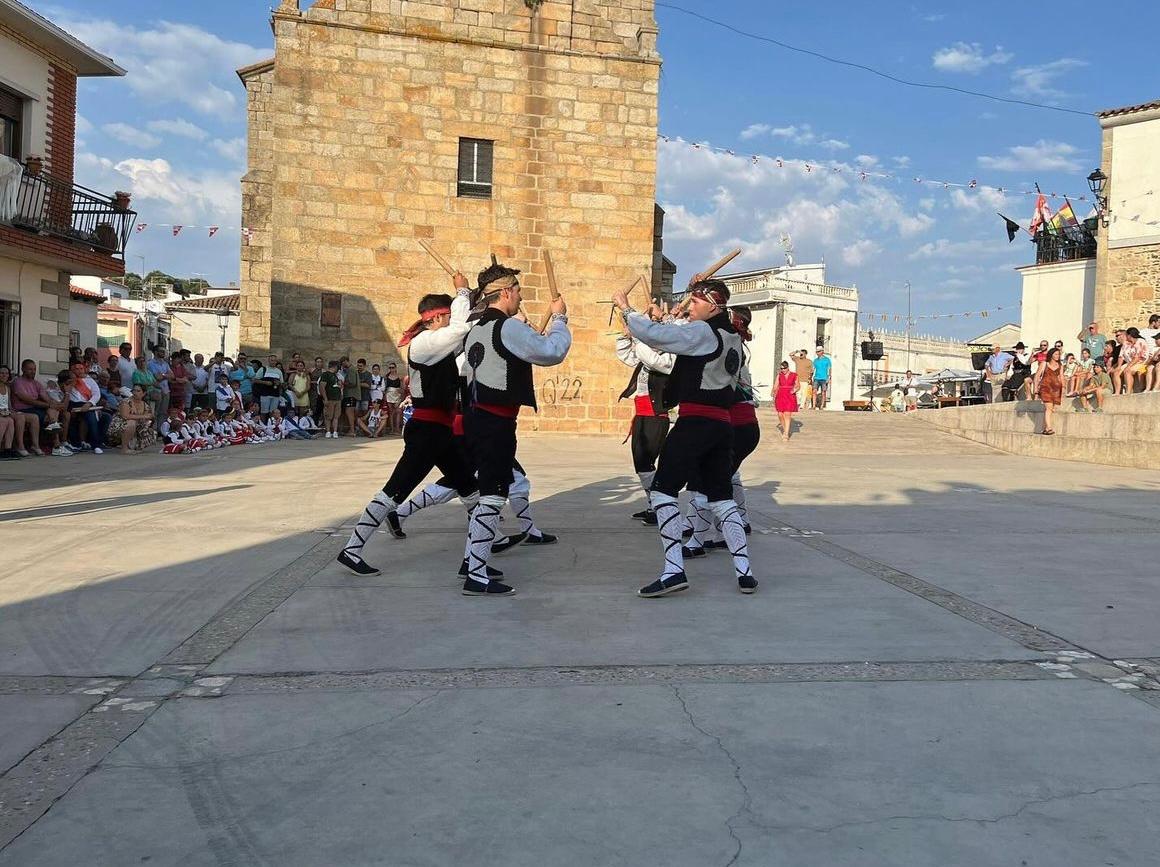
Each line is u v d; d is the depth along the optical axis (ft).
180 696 11.35
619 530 24.57
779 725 10.51
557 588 17.62
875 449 62.08
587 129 73.36
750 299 173.88
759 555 21.27
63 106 61.41
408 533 23.67
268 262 77.71
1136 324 92.68
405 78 70.08
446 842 7.82
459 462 20.63
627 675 12.28
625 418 74.69
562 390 73.61
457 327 18.13
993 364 84.33
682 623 15.02
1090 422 57.00
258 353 77.20
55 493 31.27
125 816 8.25
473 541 17.02
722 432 17.20
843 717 10.77
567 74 72.84
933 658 13.17
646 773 9.20
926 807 8.54
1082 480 42.47
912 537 24.08
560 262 73.26
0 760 9.41
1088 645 13.87
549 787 8.87
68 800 8.54
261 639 13.87
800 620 15.25
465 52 71.05
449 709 10.93
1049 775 9.25
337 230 69.31
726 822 8.21
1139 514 29.55
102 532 23.34
